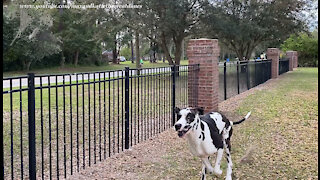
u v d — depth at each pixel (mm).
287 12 21828
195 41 8320
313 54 35781
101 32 19531
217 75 8711
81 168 4797
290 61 28375
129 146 5844
